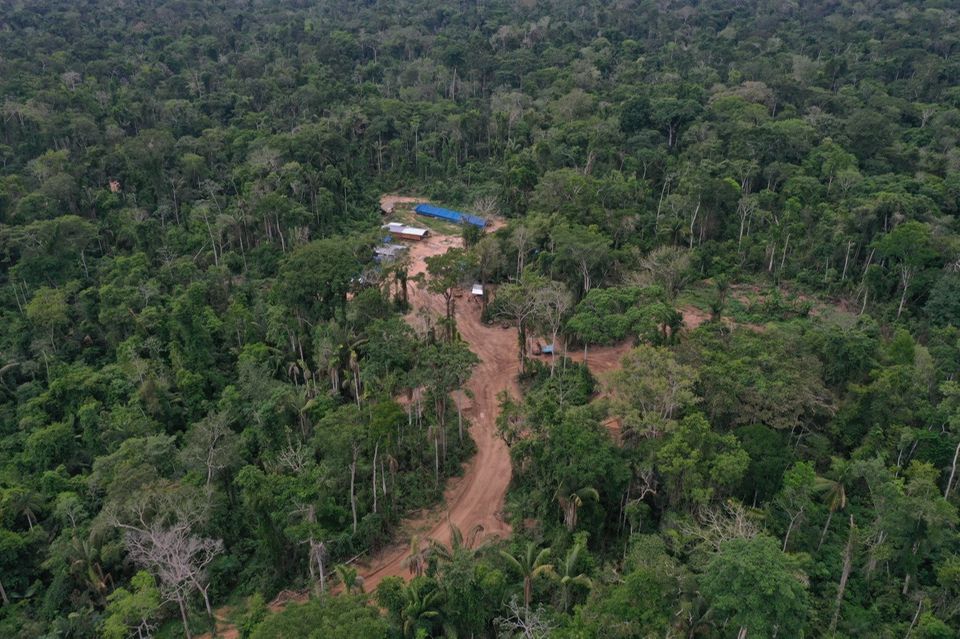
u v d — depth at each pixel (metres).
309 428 84.62
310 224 132.38
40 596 68.44
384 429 70.38
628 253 113.19
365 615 48.12
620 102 170.25
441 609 56.47
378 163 168.25
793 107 167.50
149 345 97.19
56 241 114.44
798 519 64.12
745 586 47.41
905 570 62.19
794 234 120.94
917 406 77.94
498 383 97.94
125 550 67.44
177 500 67.25
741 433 68.88
